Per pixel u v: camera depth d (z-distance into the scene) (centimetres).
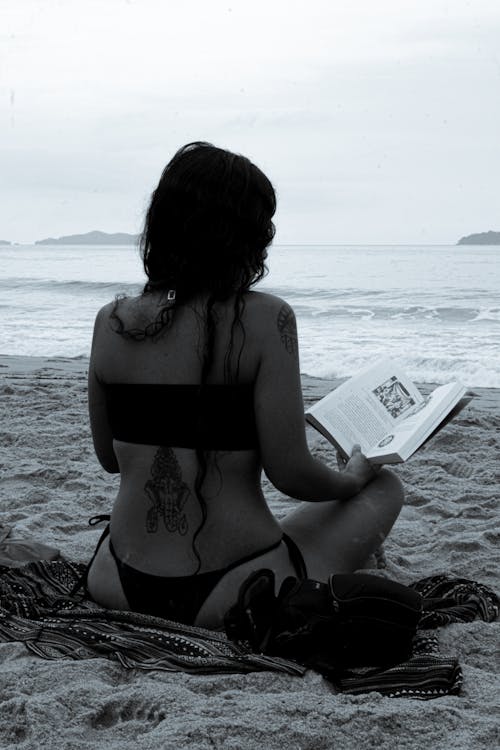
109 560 263
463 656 252
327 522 275
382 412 288
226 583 248
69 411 654
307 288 3006
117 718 206
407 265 5647
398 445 264
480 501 438
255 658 230
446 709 206
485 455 532
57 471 473
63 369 1044
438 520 407
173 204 241
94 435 276
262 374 241
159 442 246
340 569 273
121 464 257
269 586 237
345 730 197
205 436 242
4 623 257
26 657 238
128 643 237
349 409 284
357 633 231
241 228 241
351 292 2773
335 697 213
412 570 339
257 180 245
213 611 248
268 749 189
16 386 773
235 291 242
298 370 245
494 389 980
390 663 234
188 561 249
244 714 202
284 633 236
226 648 239
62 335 1530
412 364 1180
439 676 225
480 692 223
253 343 240
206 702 206
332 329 1709
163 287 248
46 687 218
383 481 287
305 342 1455
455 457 524
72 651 238
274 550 254
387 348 1352
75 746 189
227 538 248
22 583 288
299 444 245
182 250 241
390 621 231
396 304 2300
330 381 1020
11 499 426
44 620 260
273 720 199
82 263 7256
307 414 280
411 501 438
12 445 553
